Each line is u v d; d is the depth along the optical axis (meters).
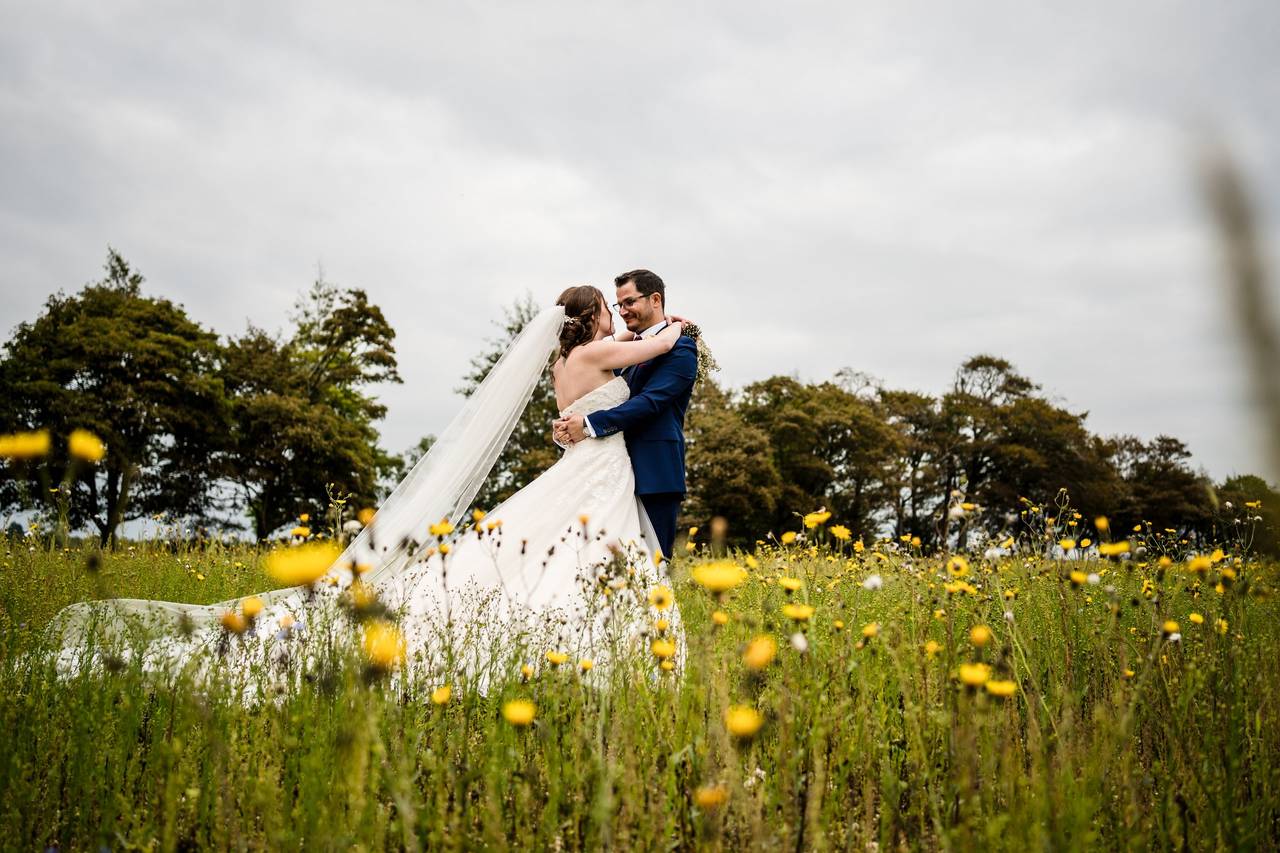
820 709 1.92
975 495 37.47
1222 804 1.84
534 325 4.82
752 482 31.44
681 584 3.51
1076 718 2.21
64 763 2.04
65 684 2.52
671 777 1.78
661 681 2.28
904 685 2.01
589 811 1.71
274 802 1.65
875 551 4.13
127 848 1.64
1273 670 2.34
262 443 27.28
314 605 2.58
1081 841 1.57
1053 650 2.85
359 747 1.60
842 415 36.38
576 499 4.15
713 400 33.16
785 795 1.71
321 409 28.50
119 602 3.95
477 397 4.63
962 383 42.88
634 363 4.46
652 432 4.48
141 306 27.45
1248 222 0.30
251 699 2.50
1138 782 1.92
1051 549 3.42
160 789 1.84
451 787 1.81
